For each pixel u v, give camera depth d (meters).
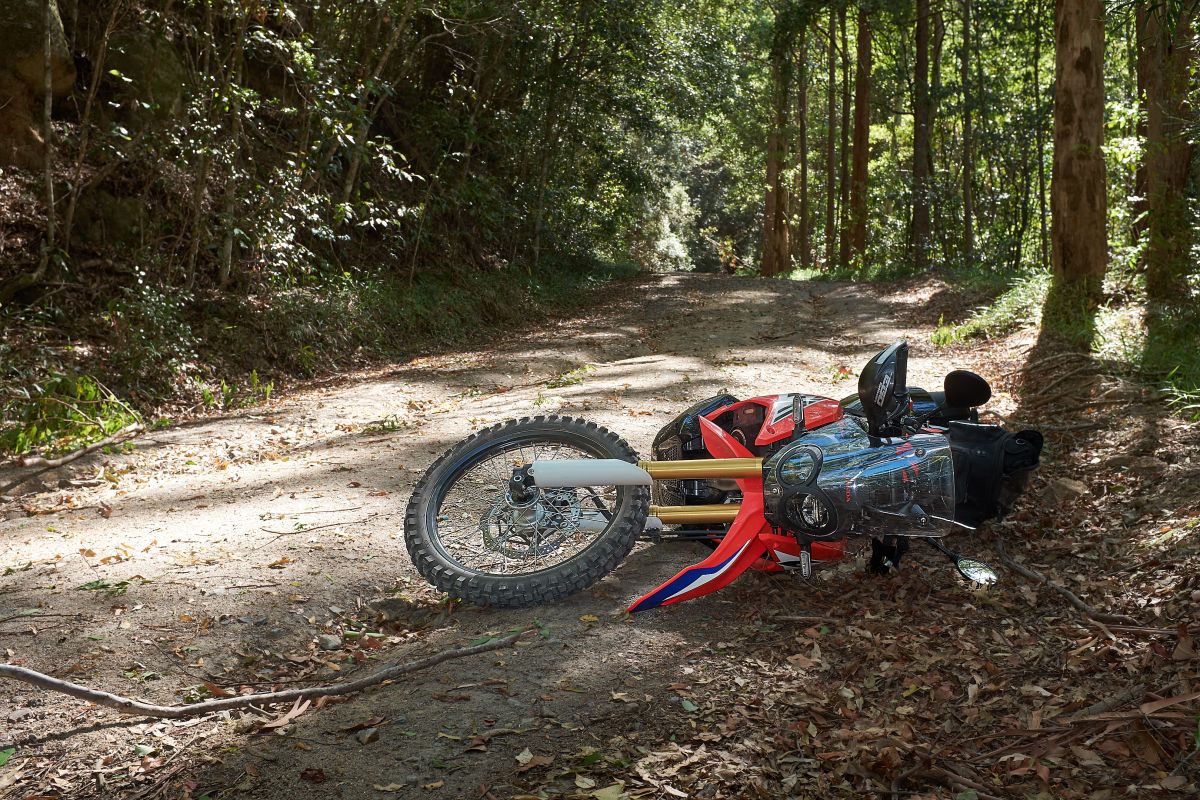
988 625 3.75
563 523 4.07
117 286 11.63
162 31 13.77
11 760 2.98
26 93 12.20
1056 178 12.07
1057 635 3.62
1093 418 6.78
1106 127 16.08
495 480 4.82
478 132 21.48
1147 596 3.82
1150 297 11.38
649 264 42.25
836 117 47.25
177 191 13.22
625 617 3.86
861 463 3.77
